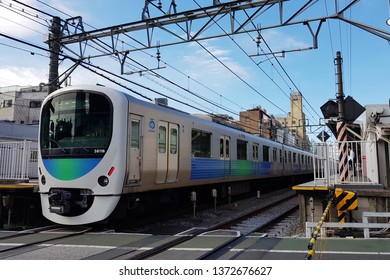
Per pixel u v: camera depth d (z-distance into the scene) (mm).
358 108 9617
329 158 9297
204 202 15406
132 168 8133
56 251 5742
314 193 8719
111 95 7883
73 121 8078
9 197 8836
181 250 5789
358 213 8219
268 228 9969
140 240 6566
